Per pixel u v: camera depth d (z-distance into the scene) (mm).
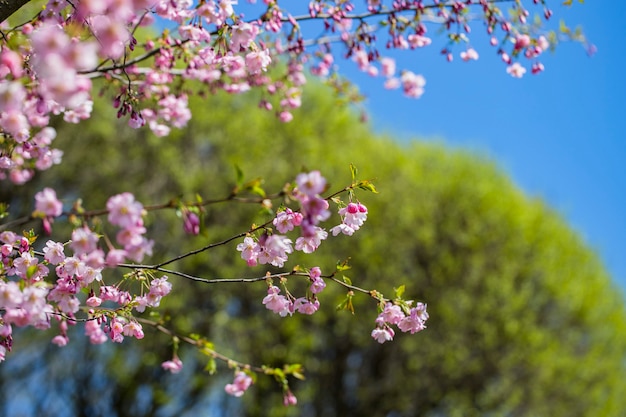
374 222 11742
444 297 11758
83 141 10930
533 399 12125
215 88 4566
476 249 12102
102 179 11156
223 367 11039
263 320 11141
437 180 12742
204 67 3998
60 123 10680
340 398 12070
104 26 1831
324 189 2090
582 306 13047
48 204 2117
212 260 10883
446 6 3908
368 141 13203
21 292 2350
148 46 3891
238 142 11641
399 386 11891
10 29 3014
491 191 12820
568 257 13391
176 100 4281
